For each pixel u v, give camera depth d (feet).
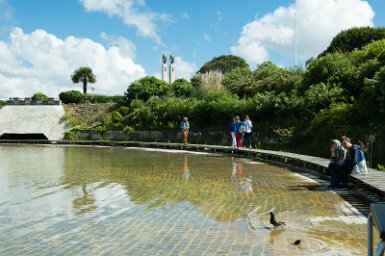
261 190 35.86
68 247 20.17
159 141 110.11
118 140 123.44
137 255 18.76
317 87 72.28
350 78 70.74
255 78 108.88
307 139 67.15
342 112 59.36
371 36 110.52
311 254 18.70
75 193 35.24
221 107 94.07
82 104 153.38
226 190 35.88
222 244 20.24
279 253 18.84
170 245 20.17
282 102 78.79
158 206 29.30
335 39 115.44
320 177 43.91
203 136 97.14
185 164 57.98
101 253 19.15
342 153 37.96
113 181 41.81
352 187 37.01
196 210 27.89
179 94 131.95
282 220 25.04
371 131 52.65
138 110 126.11
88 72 211.20
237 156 71.00
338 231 22.57
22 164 60.44
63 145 116.88
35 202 31.50
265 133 79.20
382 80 52.85
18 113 151.53
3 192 36.11
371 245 10.52
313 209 28.19
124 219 25.63
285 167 53.88
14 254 19.27
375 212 9.80
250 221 24.82
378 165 46.03
